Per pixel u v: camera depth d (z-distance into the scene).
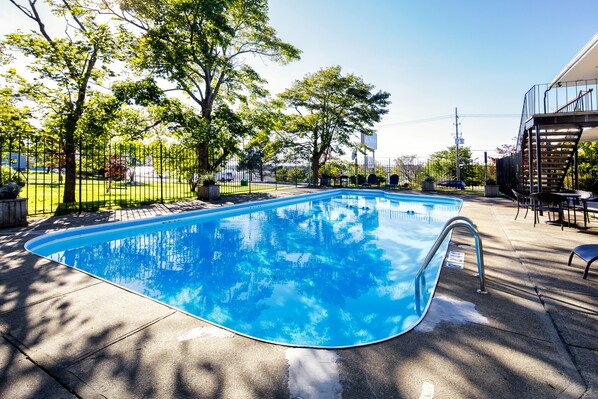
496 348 2.05
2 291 3.21
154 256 5.95
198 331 2.36
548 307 2.71
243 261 5.72
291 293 4.30
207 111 17.27
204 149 16.73
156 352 2.05
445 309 2.67
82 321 2.53
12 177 8.78
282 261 5.74
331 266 5.46
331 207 13.05
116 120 12.88
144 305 2.88
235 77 18.08
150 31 13.59
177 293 4.29
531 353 1.99
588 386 1.66
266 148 25.55
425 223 9.38
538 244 5.09
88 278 3.64
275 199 13.38
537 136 9.24
